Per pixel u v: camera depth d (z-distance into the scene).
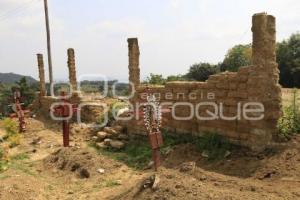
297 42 32.09
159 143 8.08
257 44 9.48
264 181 8.18
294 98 10.24
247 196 6.25
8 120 16.78
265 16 9.34
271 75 9.44
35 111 23.52
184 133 12.04
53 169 11.06
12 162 12.18
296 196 6.67
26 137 17.00
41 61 23.67
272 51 9.45
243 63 29.97
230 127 10.42
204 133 11.29
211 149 10.52
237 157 9.72
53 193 8.97
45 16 25.95
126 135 14.33
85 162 10.72
